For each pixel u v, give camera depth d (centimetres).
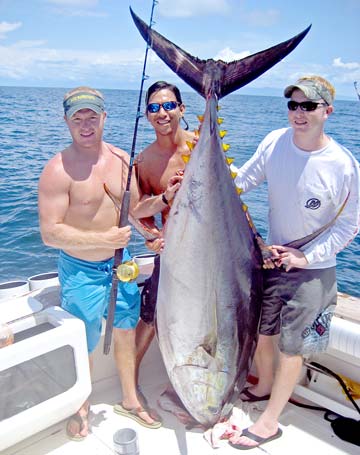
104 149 266
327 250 251
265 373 293
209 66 227
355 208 248
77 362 248
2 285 352
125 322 274
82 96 245
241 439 260
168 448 260
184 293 223
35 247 729
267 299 274
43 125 2284
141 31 230
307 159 251
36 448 260
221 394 240
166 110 280
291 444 263
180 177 253
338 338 270
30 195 966
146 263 368
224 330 231
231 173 228
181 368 232
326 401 279
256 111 3756
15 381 226
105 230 268
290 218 263
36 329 258
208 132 220
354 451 258
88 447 260
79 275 264
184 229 220
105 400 300
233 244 227
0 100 4528
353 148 1642
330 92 242
